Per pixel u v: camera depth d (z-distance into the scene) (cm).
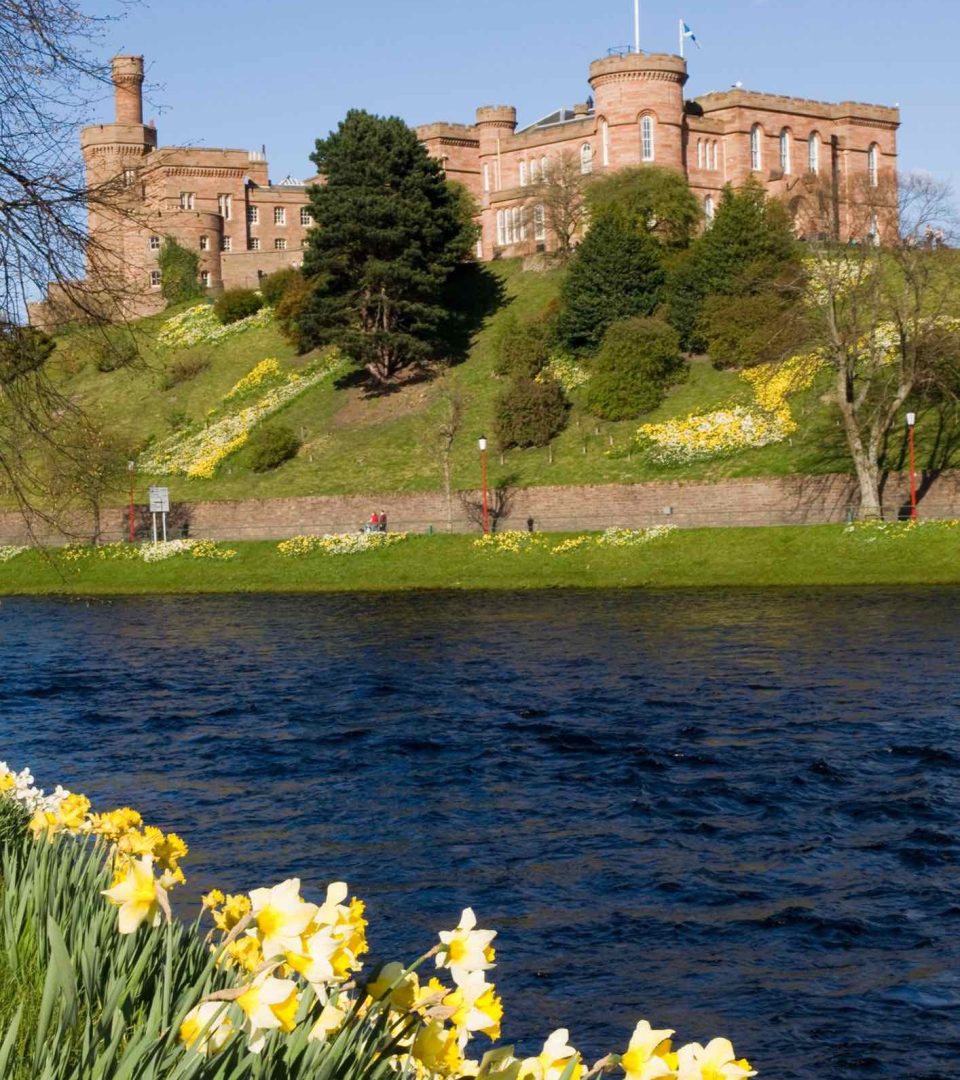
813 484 6238
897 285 7675
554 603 5025
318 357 9656
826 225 6612
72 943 599
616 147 11250
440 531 6938
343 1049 488
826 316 6053
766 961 1390
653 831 1889
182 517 7450
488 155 12538
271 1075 473
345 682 3312
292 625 4659
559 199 10081
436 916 1547
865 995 1293
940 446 6303
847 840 1817
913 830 1842
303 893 1627
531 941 1461
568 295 8612
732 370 7875
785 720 2633
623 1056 469
